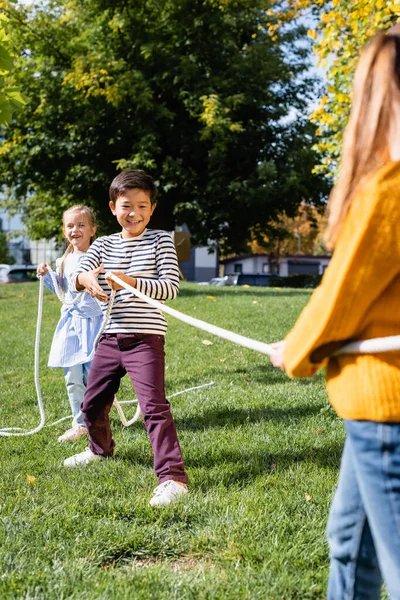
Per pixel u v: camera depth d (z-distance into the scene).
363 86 1.65
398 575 1.52
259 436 4.35
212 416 4.95
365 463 1.55
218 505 3.18
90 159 19.41
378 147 1.61
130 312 3.50
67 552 2.73
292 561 2.61
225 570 2.58
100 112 18.38
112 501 3.25
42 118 19.31
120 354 3.57
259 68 19.03
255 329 9.11
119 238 3.72
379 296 1.55
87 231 4.68
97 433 3.90
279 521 2.94
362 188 1.54
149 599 2.36
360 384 1.55
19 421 5.14
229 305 11.85
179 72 18.28
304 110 20.70
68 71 18.81
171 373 6.71
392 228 1.48
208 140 18.88
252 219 20.84
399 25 1.69
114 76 17.80
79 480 3.61
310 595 2.38
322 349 1.59
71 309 4.59
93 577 2.51
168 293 3.48
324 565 2.58
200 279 47.78
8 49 5.25
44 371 7.30
